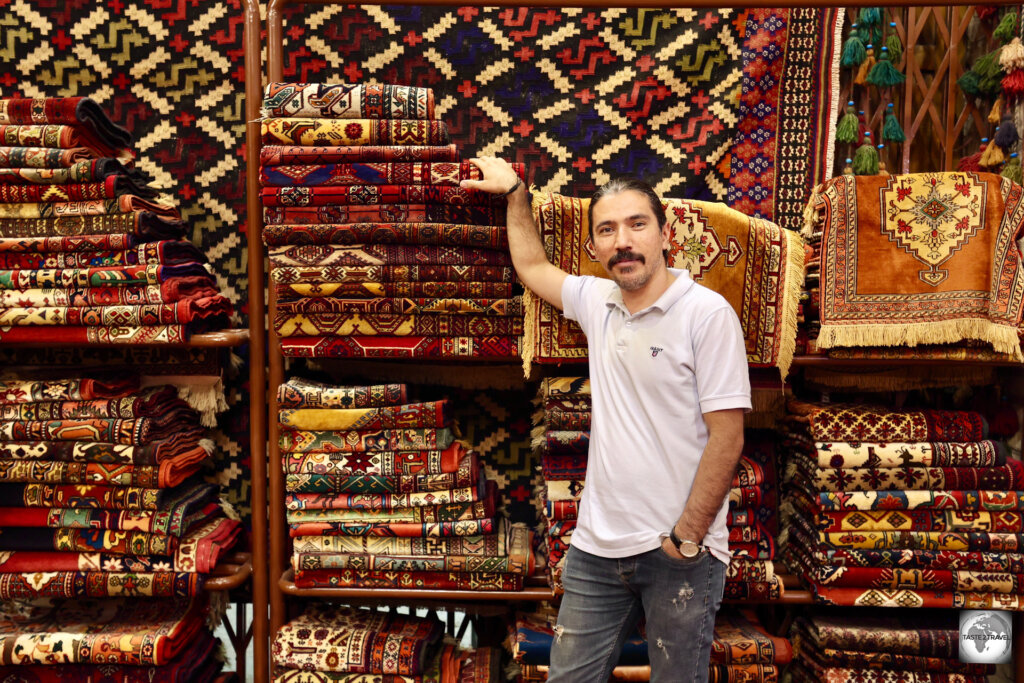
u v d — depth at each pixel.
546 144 2.48
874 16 2.38
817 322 2.15
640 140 2.46
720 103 2.42
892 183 2.10
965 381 2.39
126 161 2.31
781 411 2.47
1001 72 2.33
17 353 2.51
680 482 1.66
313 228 2.03
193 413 2.41
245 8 2.19
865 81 2.45
